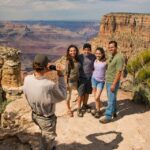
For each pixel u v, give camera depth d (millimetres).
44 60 2564
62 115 4547
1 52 12000
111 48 4105
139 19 73375
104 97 5398
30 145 3395
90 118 4410
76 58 4301
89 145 3689
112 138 3887
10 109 4949
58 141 3748
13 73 11906
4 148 3301
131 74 5574
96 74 4344
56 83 2645
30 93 2607
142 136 3959
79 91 4410
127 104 5008
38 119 2697
